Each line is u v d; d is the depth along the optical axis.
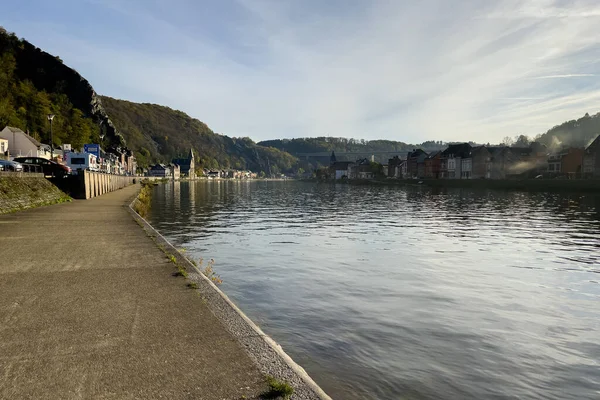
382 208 43.94
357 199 60.91
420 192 79.62
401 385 6.34
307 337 8.22
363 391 6.10
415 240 21.88
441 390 6.25
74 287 7.45
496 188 82.12
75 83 157.00
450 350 7.79
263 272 14.31
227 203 52.84
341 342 8.00
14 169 30.05
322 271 14.52
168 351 4.77
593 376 6.89
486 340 8.36
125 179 81.62
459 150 111.19
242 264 15.65
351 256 17.39
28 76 144.38
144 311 6.20
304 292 11.70
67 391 3.80
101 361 4.46
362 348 7.73
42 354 4.59
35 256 10.33
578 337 8.65
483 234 24.09
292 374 4.30
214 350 4.84
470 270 14.91
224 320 5.89
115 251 11.20
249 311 9.88
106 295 6.99
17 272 8.56
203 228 27.09
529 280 13.53
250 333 5.44
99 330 5.37
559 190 68.44
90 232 14.91
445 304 10.80
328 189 109.75
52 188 31.23
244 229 26.61
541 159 98.56
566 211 38.16
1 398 3.62
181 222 30.70
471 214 36.25
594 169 76.81
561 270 15.02
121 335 5.22
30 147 71.56
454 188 93.75
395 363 7.12
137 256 10.52
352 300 10.96
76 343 4.92
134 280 8.07
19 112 112.94
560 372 7.01
